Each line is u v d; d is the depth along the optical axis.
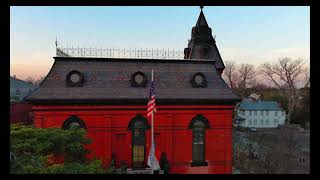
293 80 71.88
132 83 23.47
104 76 23.53
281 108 81.38
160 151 23.17
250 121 80.44
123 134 22.84
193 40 30.52
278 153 40.69
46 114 21.88
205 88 24.20
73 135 15.81
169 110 23.28
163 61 25.06
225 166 23.89
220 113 23.98
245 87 89.00
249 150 45.28
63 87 22.45
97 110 22.53
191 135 23.56
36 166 12.02
